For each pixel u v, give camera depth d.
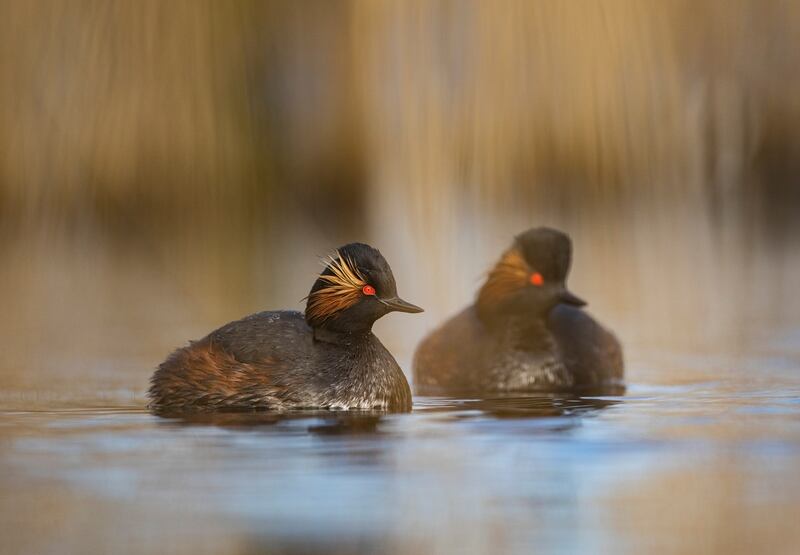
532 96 19.75
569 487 6.37
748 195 24.05
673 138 21.03
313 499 6.13
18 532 5.66
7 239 21.27
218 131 21.62
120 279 19.08
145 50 20.75
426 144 19.70
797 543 5.47
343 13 22.89
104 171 20.91
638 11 20.06
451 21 19.70
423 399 10.05
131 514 5.91
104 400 9.67
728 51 22.88
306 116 24.48
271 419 8.61
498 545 5.46
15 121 20.62
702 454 7.12
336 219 23.78
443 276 18.47
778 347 12.95
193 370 9.41
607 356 11.34
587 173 20.00
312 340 9.52
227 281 18.62
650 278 19.00
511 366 11.15
